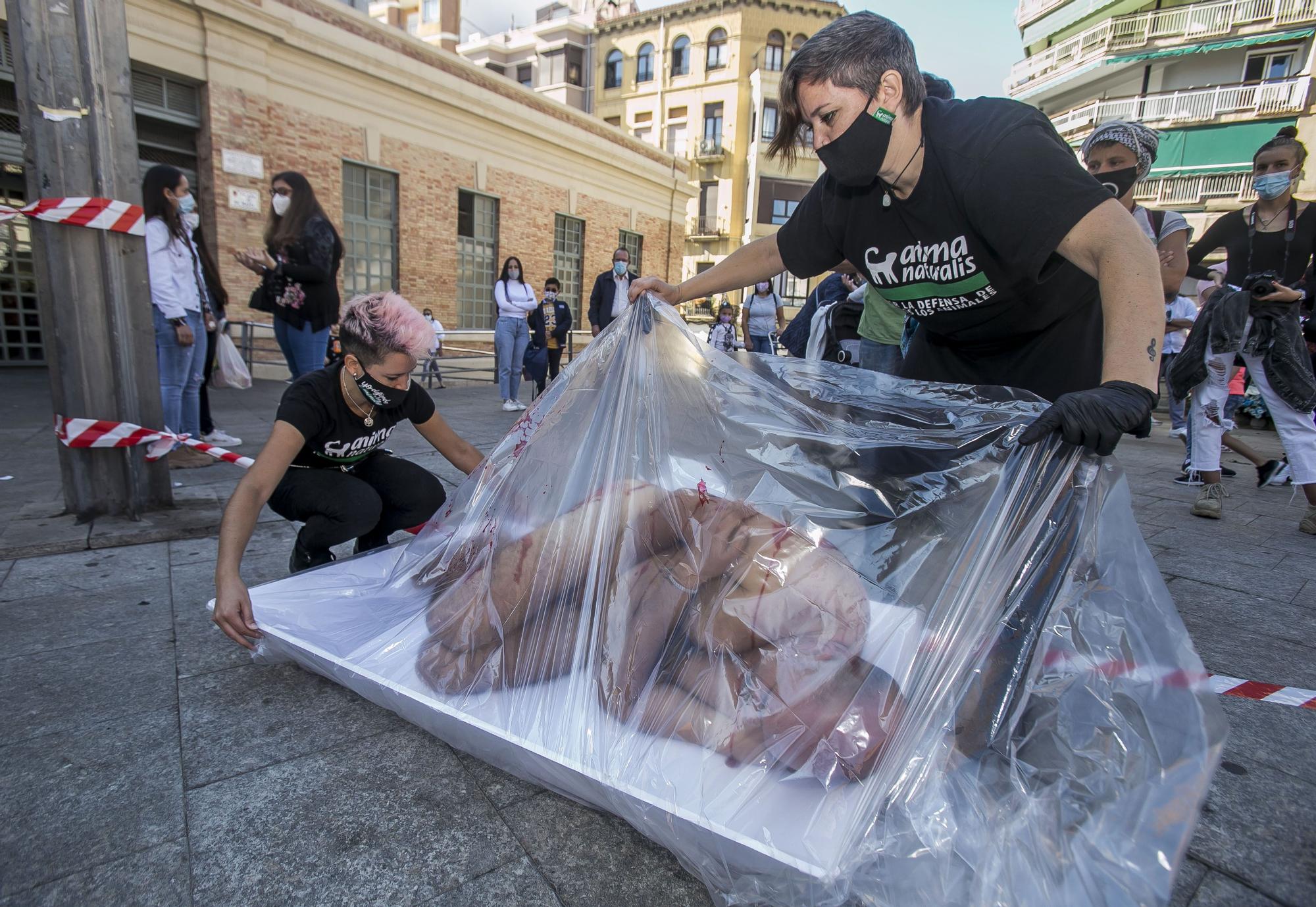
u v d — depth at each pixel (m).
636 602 1.29
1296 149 3.20
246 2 8.70
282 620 1.69
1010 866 0.97
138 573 2.43
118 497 2.93
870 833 1.01
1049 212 1.21
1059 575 1.10
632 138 15.91
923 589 1.20
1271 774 1.45
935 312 1.66
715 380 1.59
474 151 12.41
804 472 1.41
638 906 1.11
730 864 1.06
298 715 1.60
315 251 4.23
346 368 1.95
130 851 1.19
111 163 2.74
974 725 1.05
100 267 2.75
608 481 1.43
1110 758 1.06
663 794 1.12
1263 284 3.16
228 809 1.29
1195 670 1.11
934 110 1.41
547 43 35.09
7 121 8.45
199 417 4.36
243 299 9.20
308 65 9.72
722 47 30.92
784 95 1.44
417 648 1.55
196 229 4.54
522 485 1.57
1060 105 26.20
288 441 1.86
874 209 1.57
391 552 2.04
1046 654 1.11
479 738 1.34
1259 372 3.27
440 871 1.17
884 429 1.42
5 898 1.09
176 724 1.55
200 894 1.11
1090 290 1.50
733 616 1.20
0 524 2.80
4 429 5.01
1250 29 19.83
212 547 2.70
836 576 1.20
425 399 2.18
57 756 1.43
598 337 1.72
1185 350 3.57
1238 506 3.86
